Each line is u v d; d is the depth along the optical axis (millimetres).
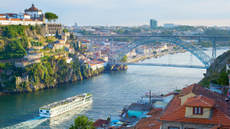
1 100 184625
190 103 41188
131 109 101938
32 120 137375
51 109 141625
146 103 116438
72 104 156250
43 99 185625
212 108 41312
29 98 190625
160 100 109000
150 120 60250
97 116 140250
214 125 39312
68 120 137250
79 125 58531
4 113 149500
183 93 50500
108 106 158750
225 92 80375
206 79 171375
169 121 41562
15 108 160500
